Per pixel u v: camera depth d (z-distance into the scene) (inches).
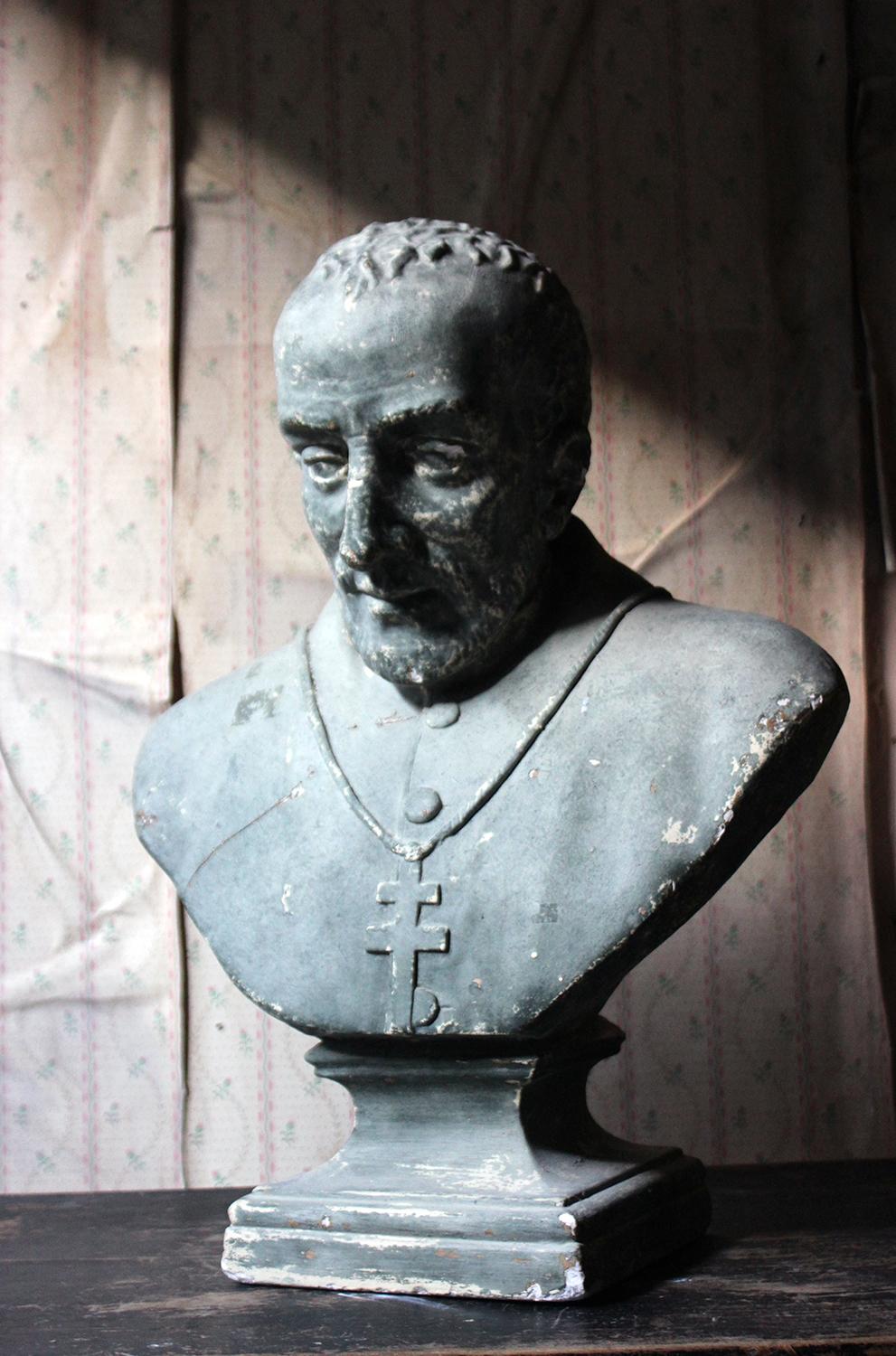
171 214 102.0
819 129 101.9
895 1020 98.0
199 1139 98.7
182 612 100.7
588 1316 65.2
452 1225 67.7
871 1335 62.2
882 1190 85.2
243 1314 67.3
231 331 102.0
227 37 102.7
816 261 101.7
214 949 73.2
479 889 69.5
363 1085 72.8
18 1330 66.3
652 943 68.1
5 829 99.9
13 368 101.7
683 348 102.0
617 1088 98.7
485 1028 68.0
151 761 78.4
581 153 102.0
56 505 101.1
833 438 101.1
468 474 69.6
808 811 99.3
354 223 102.3
